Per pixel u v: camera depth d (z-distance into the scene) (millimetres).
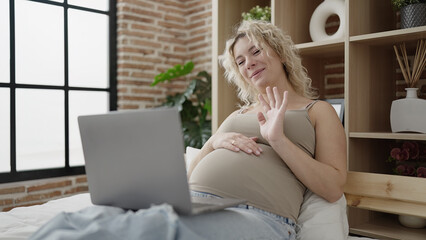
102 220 1016
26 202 3098
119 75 3719
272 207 1369
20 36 3229
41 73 3344
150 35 3869
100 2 3691
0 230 1409
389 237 2047
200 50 3982
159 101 3963
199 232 1057
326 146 1458
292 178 1441
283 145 1355
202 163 1520
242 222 1177
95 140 1189
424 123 2041
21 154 3236
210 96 3639
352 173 1703
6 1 3158
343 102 2348
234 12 2922
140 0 3787
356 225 2230
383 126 2408
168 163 1043
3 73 3146
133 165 1113
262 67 1646
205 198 1284
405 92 2463
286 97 1356
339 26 2537
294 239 1369
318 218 1406
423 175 2166
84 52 3590
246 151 1459
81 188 3418
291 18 2578
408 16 2086
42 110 3342
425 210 1521
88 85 3617
